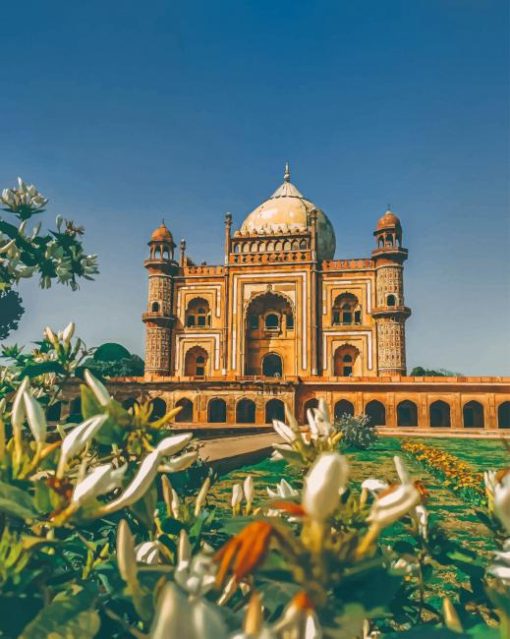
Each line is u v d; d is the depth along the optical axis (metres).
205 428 21.50
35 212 2.50
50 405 2.21
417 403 27.94
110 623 1.08
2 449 1.02
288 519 1.34
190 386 28.53
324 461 0.69
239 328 33.50
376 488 1.16
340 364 32.69
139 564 1.03
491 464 15.59
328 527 0.81
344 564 0.76
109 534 1.51
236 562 0.64
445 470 11.73
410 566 1.38
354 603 0.77
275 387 28.23
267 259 33.97
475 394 27.52
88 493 0.88
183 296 34.78
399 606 1.34
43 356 2.43
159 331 33.72
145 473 0.93
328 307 33.16
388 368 30.88
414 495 0.77
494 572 1.12
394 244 32.44
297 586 0.88
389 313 31.17
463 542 5.86
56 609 0.84
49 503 0.91
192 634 0.47
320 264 33.88
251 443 17.14
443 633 0.77
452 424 27.38
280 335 34.00
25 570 0.95
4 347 2.54
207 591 0.89
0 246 2.39
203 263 38.91
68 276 2.48
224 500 7.23
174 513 1.40
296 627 0.65
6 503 0.88
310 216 35.62
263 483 10.13
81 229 2.52
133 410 1.19
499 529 1.37
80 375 1.95
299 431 1.37
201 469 2.78
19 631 0.88
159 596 0.81
